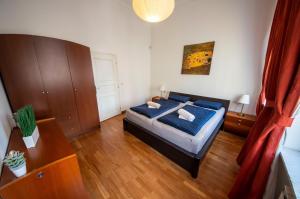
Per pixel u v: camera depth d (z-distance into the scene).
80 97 2.65
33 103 2.06
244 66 2.76
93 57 3.08
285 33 1.27
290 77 0.99
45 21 2.29
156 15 1.62
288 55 0.99
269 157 1.15
